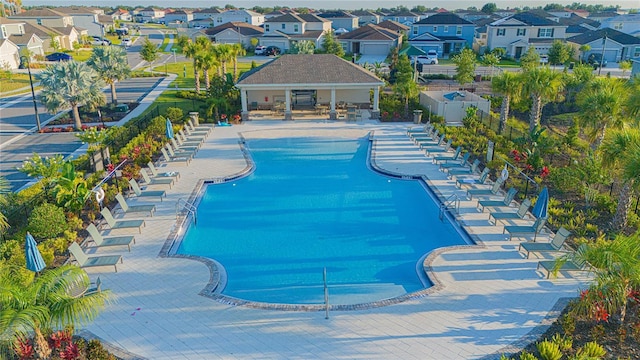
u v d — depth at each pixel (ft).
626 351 38.37
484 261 53.42
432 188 75.92
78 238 60.23
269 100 136.26
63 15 338.75
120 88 180.75
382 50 255.50
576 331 40.81
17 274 45.06
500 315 43.50
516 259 53.78
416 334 41.01
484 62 192.54
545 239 58.49
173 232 61.72
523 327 41.75
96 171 81.35
